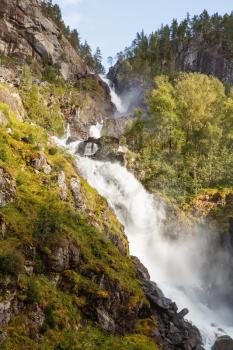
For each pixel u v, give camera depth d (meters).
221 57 165.38
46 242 34.03
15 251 30.39
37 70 128.88
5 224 32.66
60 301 31.50
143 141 79.00
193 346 37.00
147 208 65.38
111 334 33.31
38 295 29.94
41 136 52.38
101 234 41.25
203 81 89.19
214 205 65.69
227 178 72.25
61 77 134.25
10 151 43.12
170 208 65.00
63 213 39.56
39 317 29.06
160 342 35.25
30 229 34.22
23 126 51.50
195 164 74.38
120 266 39.31
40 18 141.50
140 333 35.34
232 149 80.81
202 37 181.75
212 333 45.06
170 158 76.62
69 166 48.78
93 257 37.19
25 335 27.52
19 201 36.81
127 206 64.75
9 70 113.19
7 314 27.22
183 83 85.06
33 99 92.06
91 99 124.75
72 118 106.06
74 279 33.75
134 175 69.50
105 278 35.59
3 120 48.34
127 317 35.44
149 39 198.00
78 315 32.22
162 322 37.97
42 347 27.28
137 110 86.44
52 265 33.06
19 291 29.12
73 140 84.50
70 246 35.16
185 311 40.50
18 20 136.25
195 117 80.38
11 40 132.75
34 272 32.06
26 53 133.50
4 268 28.39
